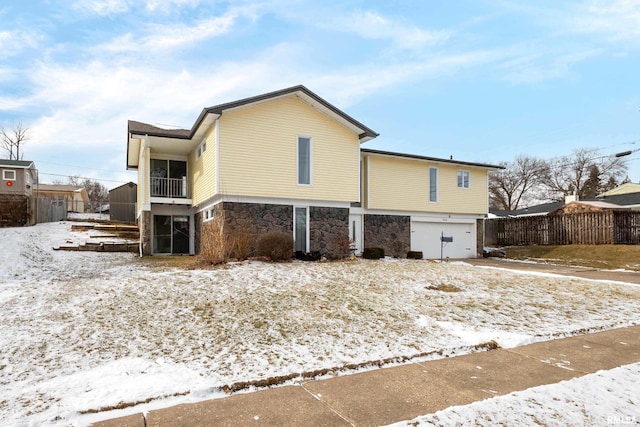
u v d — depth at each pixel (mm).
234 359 4762
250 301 7578
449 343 5582
